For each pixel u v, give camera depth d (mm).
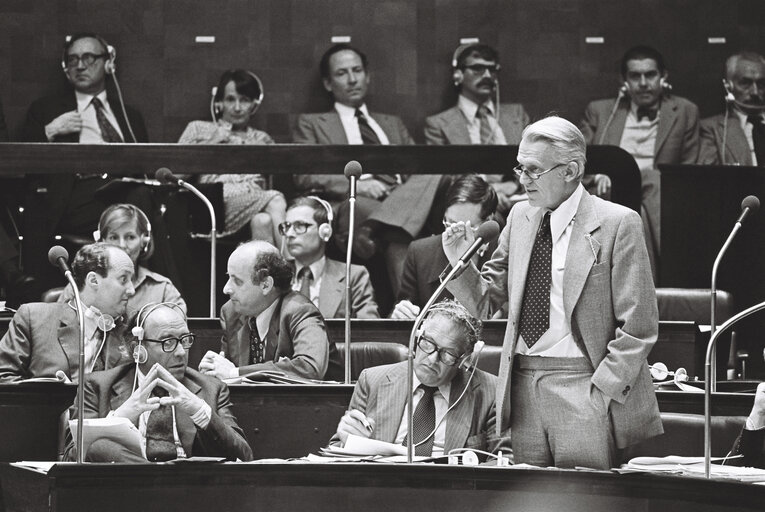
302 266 18359
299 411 12805
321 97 26719
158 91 26406
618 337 9602
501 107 26812
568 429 9688
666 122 26609
